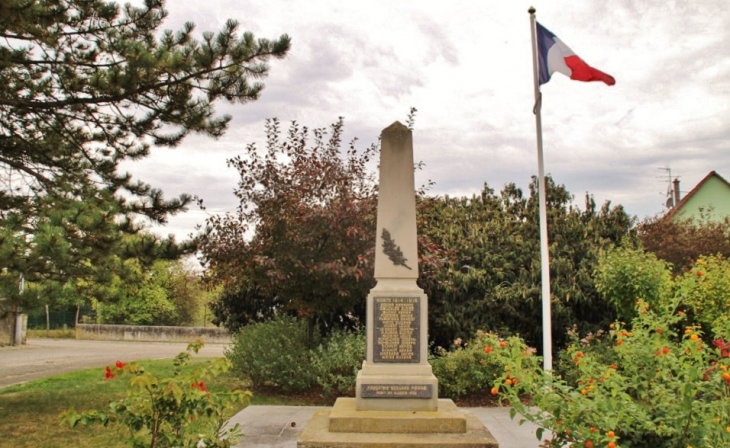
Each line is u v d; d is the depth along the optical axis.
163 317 42.62
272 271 12.88
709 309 14.09
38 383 14.80
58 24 12.38
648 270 14.03
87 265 11.58
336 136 14.82
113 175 13.06
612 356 12.92
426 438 7.49
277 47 12.20
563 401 5.48
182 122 12.70
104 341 33.88
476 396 13.09
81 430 9.62
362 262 12.89
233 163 14.35
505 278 15.79
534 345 15.54
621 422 5.29
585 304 15.16
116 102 12.32
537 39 13.65
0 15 10.45
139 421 5.19
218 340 33.91
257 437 9.30
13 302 10.32
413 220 8.92
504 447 8.68
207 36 11.90
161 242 12.38
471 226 16.91
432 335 15.73
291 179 14.41
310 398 13.09
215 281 14.64
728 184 38.25
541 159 13.24
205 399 5.29
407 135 9.10
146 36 12.98
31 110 12.20
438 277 15.30
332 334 14.41
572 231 16.55
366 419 7.83
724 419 4.99
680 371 5.49
